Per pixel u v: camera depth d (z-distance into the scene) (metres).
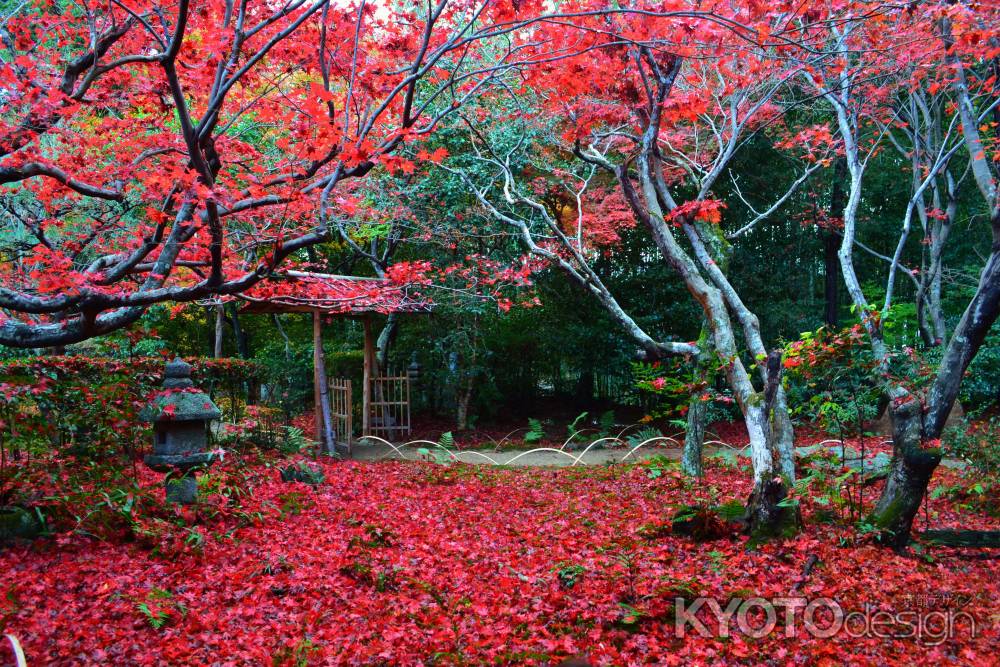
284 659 3.66
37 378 6.38
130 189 7.20
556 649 3.84
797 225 17.33
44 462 6.07
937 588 4.80
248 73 5.76
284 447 11.18
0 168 4.59
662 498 8.23
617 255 17.17
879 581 4.93
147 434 7.41
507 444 14.64
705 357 9.13
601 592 4.64
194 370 9.93
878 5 6.47
